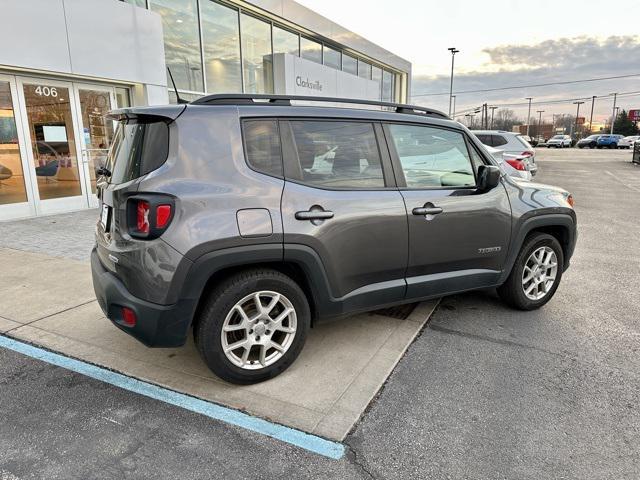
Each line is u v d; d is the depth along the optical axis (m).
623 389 2.94
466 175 3.79
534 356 3.37
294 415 2.66
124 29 8.87
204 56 11.19
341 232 3.05
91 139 9.20
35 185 8.37
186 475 2.19
